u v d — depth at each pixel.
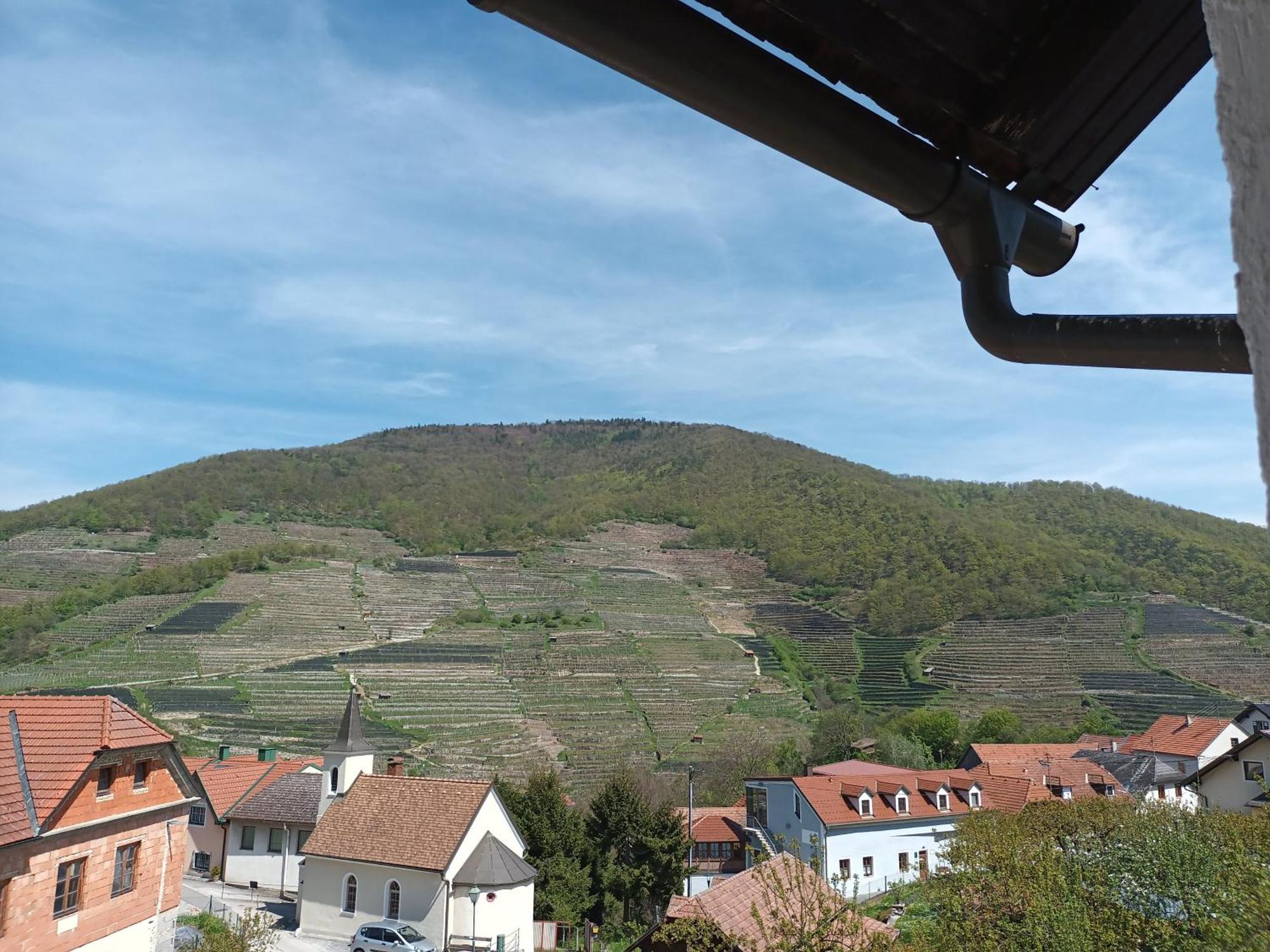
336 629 109.06
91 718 19.28
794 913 14.21
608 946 33.00
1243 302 0.75
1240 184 0.76
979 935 15.49
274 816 39.84
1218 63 0.78
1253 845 18.39
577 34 1.44
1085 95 1.87
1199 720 52.66
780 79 1.59
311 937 31.22
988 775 47.25
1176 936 14.84
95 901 18.58
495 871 30.78
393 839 31.77
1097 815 23.47
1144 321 1.43
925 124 1.98
